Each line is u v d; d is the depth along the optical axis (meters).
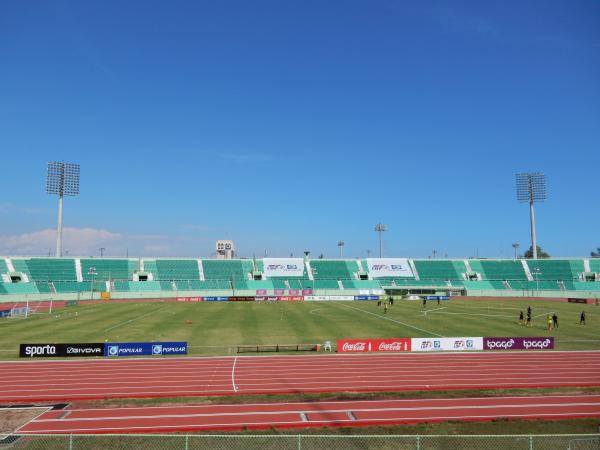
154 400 24.27
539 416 21.91
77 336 43.00
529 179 121.38
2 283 87.31
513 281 110.12
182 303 81.06
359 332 46.31
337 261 119.38
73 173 103.44
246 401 24.11
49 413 22.22
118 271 102.38
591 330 48.22
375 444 18.44
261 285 107.06
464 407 23.22
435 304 80.88
